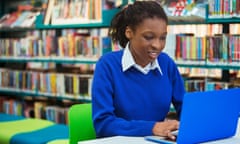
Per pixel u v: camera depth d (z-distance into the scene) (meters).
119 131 1.50
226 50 2.90
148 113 1.68
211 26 3.22
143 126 1.46
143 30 1.52
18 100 4.76
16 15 4.72
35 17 4.39
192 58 3.08
